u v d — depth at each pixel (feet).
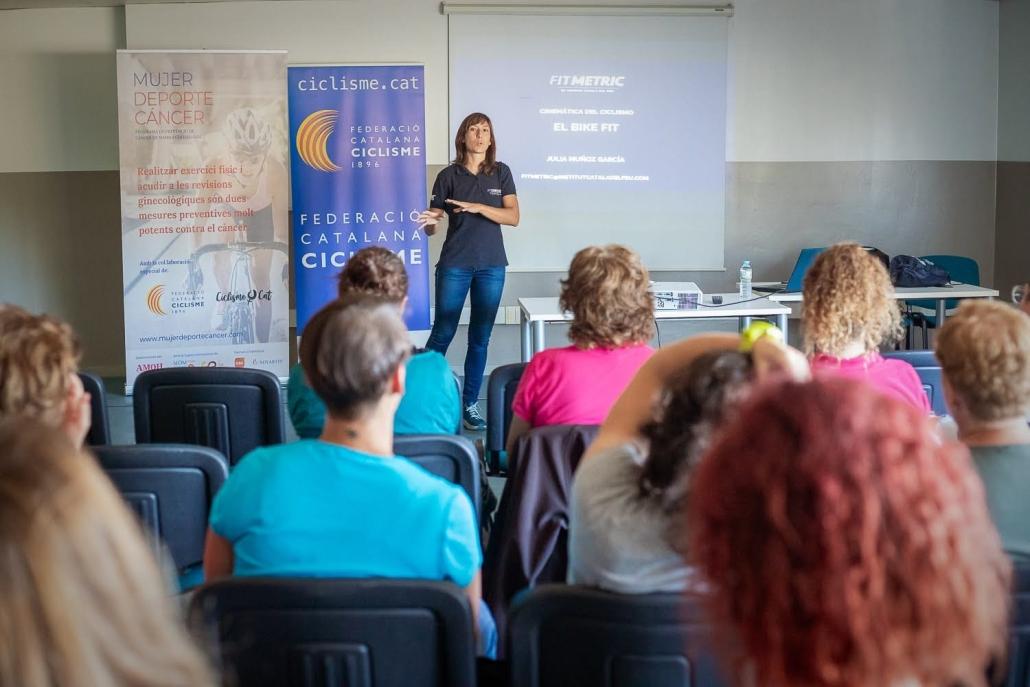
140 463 8.26
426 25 24.27
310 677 5.28
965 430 6.40
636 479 5.17
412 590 5.16
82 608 2.29
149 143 22.52
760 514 2.61
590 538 5.21
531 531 8.57
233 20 24.12
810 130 25.46
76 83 24.47
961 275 24.21
